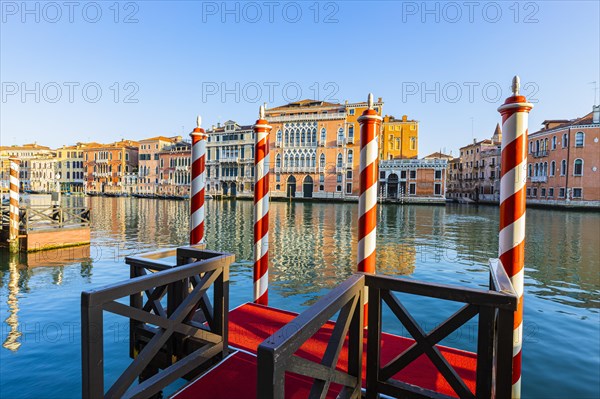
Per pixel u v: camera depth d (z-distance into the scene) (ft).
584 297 25.36
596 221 89.15
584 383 13.33
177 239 57.72
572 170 138.72
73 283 29.86
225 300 11.05
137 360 8.12
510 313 6.80
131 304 11.92
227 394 8.89
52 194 48.16
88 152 274.77
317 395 6.71
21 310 22.85
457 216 106.63
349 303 7.88
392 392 8.50
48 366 15.24
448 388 9.03
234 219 91.40
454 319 7.59
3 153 296.10
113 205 158.20
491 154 196.34
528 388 12.98
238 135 204.33
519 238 9.07
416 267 36.19
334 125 183.42
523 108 8.93
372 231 12.73
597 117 134.10
